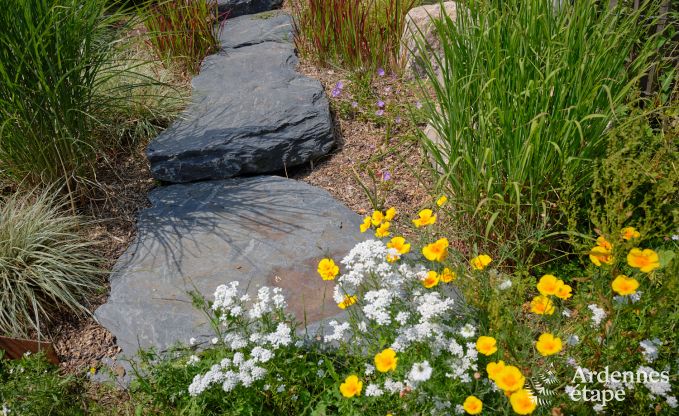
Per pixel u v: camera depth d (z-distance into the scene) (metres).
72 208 3.74
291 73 5.34
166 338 3.06
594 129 3.08
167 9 5.77
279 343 2.53
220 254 3.55
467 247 3.35
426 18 5.11
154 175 4.23
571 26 3.13
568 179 2.87
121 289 3.38
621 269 2.79
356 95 4.95
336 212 3.83
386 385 2.28
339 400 2.53
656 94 3.51
